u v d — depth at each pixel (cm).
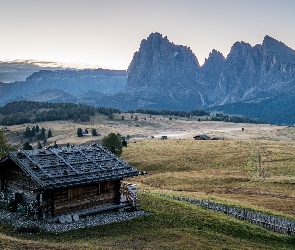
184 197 5212
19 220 3322
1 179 3825
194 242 3016
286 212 5244
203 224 3666
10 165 3728
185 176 8725
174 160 11119
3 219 3256
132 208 3950
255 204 5772
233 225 3741
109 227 3312
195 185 7819
